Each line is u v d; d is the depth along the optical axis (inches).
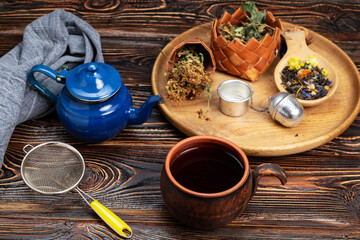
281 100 37.0
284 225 34.3
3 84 36.8
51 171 35.6
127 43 43.8
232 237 33.9
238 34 40.1
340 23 45.1
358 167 36.6
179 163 33.1
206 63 40.5
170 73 39.0
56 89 39.0
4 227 34.3
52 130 38.5
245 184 31.5
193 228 34.2
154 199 35.3
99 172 36.5
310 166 36.7
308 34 42.6
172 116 37.8
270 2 47.0
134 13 46.3
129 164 36.9
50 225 34.4
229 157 33.0
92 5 46.9
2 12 46.2
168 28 45.0
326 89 39.0
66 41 41.1
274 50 39.9
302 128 37.8
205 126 38.0
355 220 34.4
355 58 42.3
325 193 35.5
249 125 38.1
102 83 34.8
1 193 35.6
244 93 39.0
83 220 34.6
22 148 37.6
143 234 34.0
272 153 36.3
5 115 36.2
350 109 38.5
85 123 35.4
